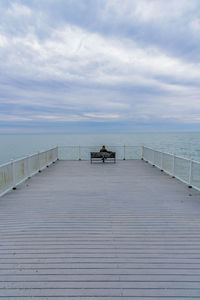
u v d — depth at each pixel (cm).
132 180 607
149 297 166
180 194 465
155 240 259
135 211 362
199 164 475
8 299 164
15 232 284
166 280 186
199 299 165
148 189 508
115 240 259
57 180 610
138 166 854
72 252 232
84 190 502
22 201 418
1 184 451
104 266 205
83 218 332
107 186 539
